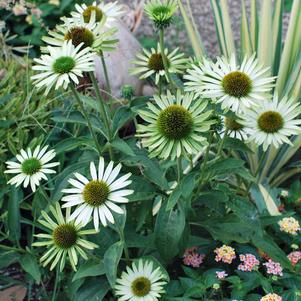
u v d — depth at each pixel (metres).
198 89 0.66
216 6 1.13
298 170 1.07
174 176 0.78
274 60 1.12
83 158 0.76
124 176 0.67
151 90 1.23
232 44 1.11
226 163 0.71
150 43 1.45
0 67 1.08
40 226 0.81
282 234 0.86
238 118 0.71
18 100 0.97
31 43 1.39
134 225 0.80
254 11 1.12
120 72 1.19
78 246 0.68
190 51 1.44
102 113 0.71
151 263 0.70
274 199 0.98
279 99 1.05
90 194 0.65
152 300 0.68
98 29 0.69
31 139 0.98
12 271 0.92
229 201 0.76
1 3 1.02
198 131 0.65
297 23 1.04
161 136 0.65
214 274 0.76
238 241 0.77
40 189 0.74
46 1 1.45
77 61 0.66
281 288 0.76
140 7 1.39
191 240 0.79
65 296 0.83
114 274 0.68
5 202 0.91
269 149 1.03
